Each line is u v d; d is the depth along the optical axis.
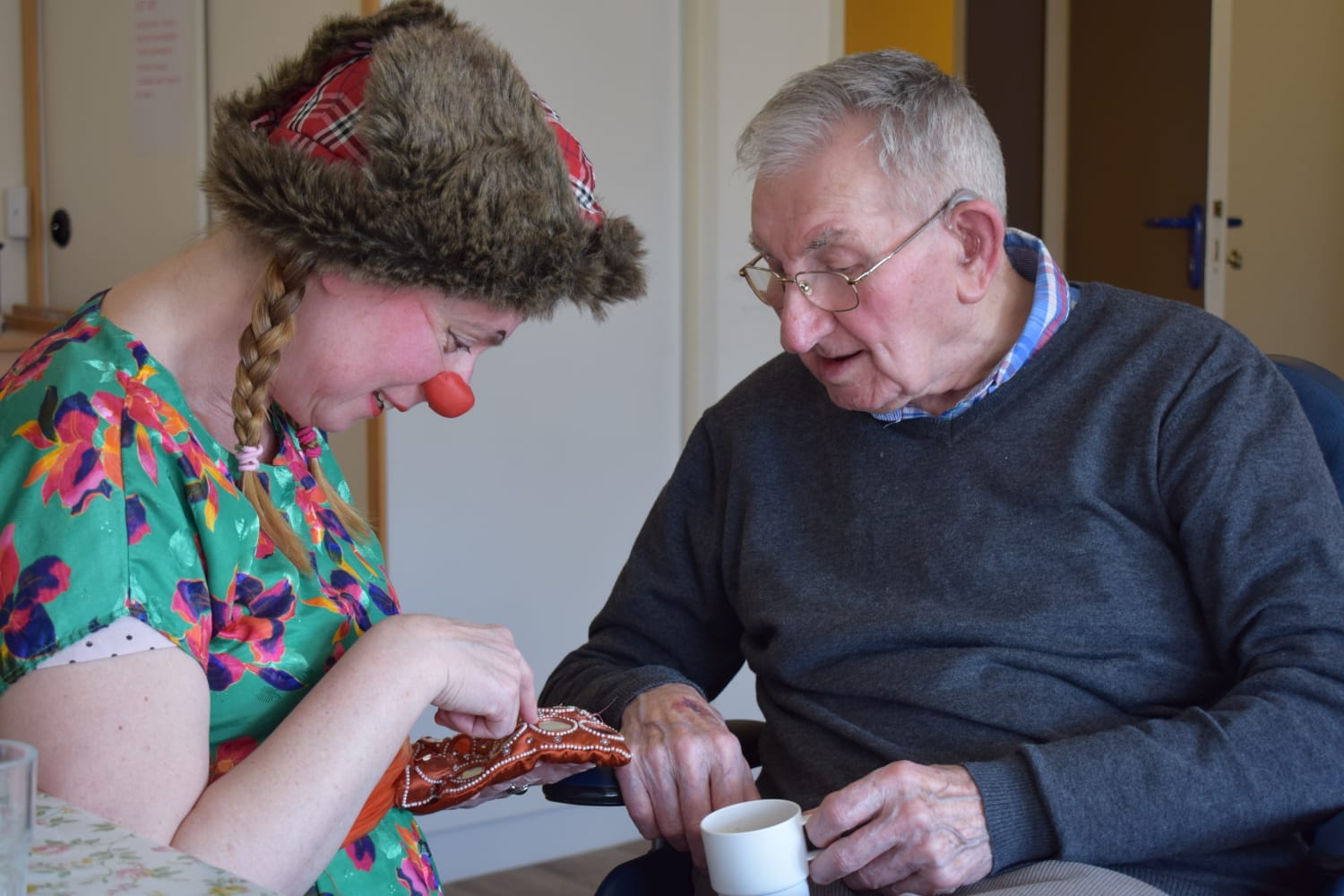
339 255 1.03
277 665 1.10
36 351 1.06
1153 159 4.60
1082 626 1.44
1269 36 4.74
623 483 3.02
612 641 1.75
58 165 3.56
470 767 1.33
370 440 2.71
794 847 1.20
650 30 2.96
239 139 1.06
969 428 1.51
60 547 0.94
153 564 0.97
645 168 2.99
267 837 0.95
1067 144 4.97
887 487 1.55
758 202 1.48
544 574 2.93
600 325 2.95
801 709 1.56
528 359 2.85
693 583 1.74
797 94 1.46
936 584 1.50
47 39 3.55
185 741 0.95
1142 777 1.27
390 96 1.05
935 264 1.45
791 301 1.47
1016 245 1.60
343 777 0.99
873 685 1.50
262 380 1.05
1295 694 1.31
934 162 1.43
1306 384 1.57
